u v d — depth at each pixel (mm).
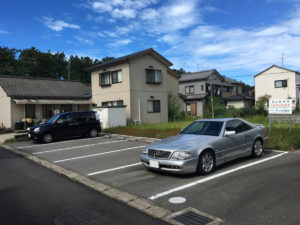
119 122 17078
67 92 21547
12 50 38594
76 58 53938
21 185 5254
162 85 20812
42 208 3938
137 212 3656
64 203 4121
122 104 18875
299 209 3484
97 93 21391
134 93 18516
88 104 22766
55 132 12031
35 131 11633
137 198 4207
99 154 8438
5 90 17594
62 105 20906
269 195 4039
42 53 43688
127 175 5688
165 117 20984
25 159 8227
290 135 9711
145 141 10766
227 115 25203
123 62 18531
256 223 3133
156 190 4562
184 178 5230
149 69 19562
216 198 4023
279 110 10375
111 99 19875
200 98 29562
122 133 13781
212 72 33844
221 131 6047
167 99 21266
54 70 45656
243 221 3205
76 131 12766
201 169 5297
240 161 6648
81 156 8242
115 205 3959
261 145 7164
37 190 4875
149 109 19656
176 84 24453
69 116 12734
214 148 5590
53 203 4137
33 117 18656
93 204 4035
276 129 11750
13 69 36969
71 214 3662
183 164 4996
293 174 5191
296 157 6906
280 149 8188
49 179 5672
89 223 3344
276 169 5641
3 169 6824
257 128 7133
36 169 6727
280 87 29859
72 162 7387
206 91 32469
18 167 7035
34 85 20844
